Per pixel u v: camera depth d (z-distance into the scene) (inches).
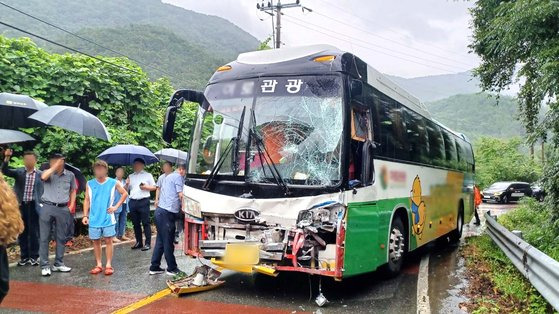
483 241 478.0
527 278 262.2
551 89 350.0
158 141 548.7
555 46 351.6
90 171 451.5
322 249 226.1
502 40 390.0
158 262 288.5
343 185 223.6
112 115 494.3
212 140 253.6
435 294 260.2
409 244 319.0
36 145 412.5
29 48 434.0
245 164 237.6
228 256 228.5
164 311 214.8
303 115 236.4
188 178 257.3
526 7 346.3
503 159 1798.7
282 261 225.5
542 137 388.2
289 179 229.3
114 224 291.1
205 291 252.2
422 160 359.6
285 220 225.8
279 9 1039.0
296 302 235.5
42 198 285.3
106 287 257.0
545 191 403.9
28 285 258.7
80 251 364.8
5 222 90.7
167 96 622.8
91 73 461.1
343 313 219.6
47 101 437.4
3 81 404.8
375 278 298.7
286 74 247.3
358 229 235.0
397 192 297.0
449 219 453.4
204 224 245.8
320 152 229.0
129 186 388.8
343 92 233.3
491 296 253.9
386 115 288.4
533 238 392.8
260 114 243.0
